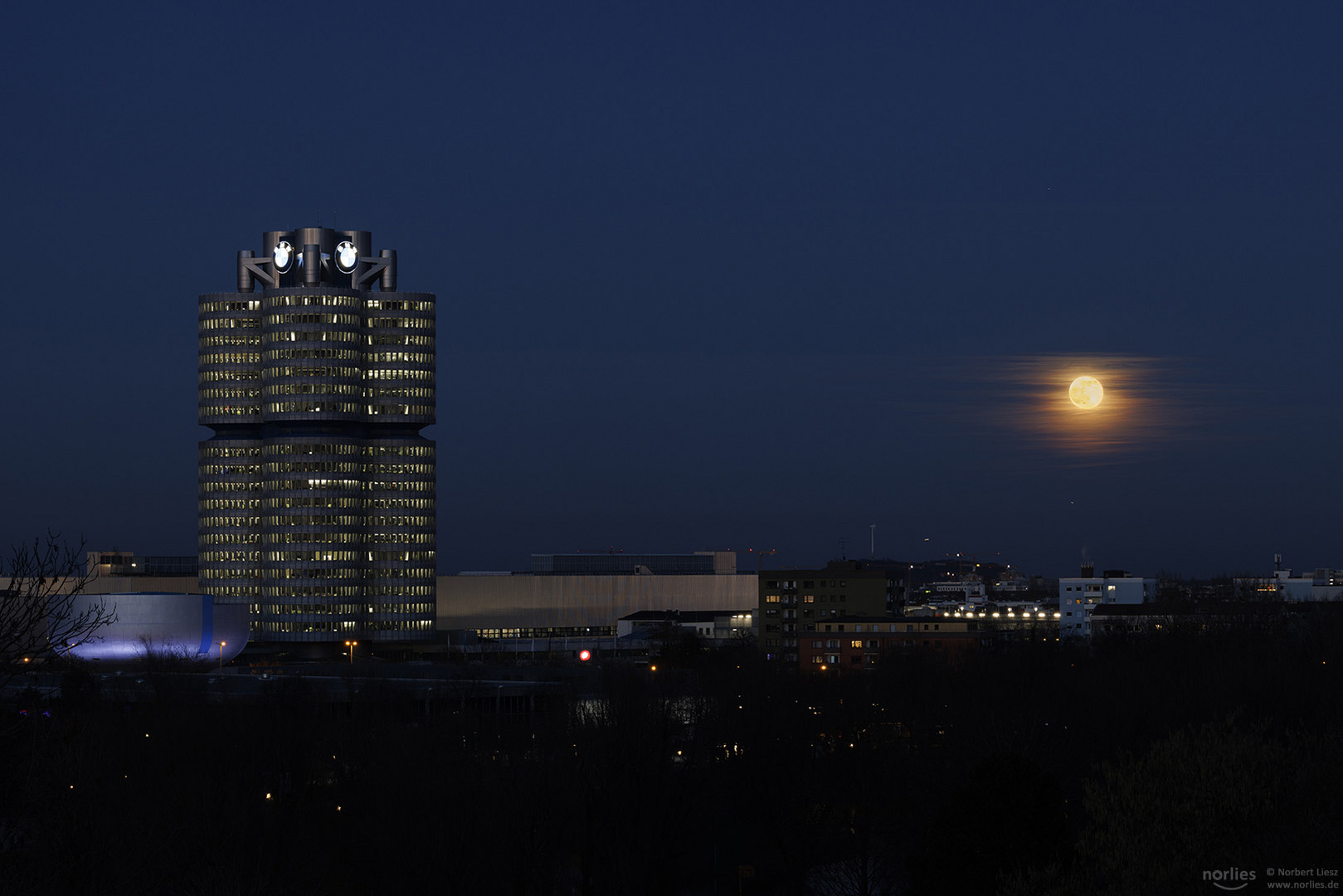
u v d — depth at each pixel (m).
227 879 179.62
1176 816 128.12
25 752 129.38
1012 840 170.12
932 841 176.00
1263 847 121.94
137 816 190.88
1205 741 136.88
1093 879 130.75
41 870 125.88
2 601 103.12
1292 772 134.75
